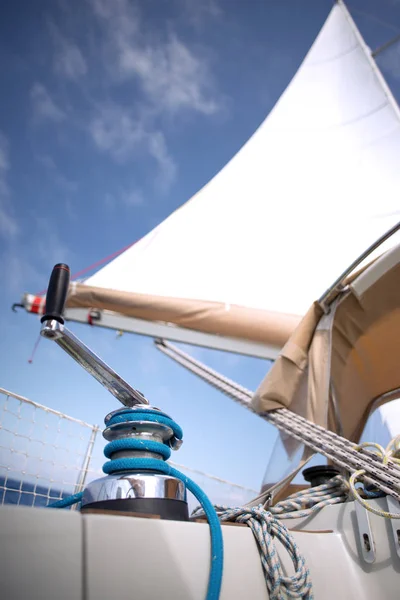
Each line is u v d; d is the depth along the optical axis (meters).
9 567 0.65
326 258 5.09
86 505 1.01
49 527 0.71
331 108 7.56
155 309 4.70
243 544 1.08
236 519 1.21
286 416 2.33
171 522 0.92
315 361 2.38
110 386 1.18
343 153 6.51
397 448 1.64
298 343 2.48
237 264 5.43
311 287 4.85
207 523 1.01
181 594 0.85
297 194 6.17
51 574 0.69
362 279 2.36
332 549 1.39
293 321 4.42
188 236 6.02
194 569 0.91
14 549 0.66
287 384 2.42
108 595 0.74
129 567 0.79
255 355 4.53
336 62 8.51
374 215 5.22
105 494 0.99
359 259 2.32
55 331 1.06
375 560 1.34
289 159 6.91
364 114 6.95
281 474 2.29
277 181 6.59
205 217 6.30
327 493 1.65
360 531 1.41
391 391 2.65
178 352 4.41
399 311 2.36
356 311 2.46
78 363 1.18
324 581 1.28
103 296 4.78
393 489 1.41
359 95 7.41
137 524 0.85
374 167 5.87
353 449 1.78
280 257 5.34
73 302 4.88
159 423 1.12
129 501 0.97
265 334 4.45
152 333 4.76
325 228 5.48
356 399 2.66
